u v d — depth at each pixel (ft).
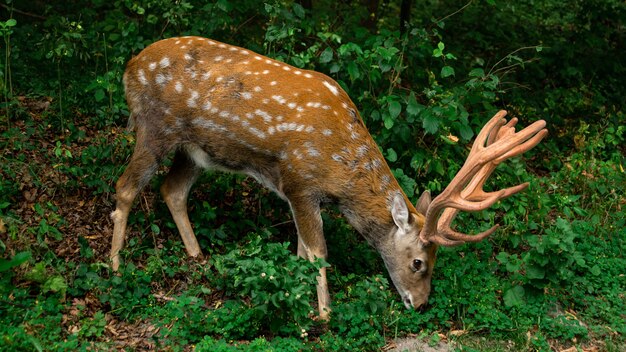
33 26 28.25
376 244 18.56
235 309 16.97
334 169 17.97
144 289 17.49
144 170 18.54
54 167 20.53
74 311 16.43
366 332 17.28
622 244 22.31
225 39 26.86
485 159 16.69
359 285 18.40
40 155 21.49
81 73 25.85
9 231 17.57
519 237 21.47
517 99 28.86
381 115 22.12
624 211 24.06
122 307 16.84
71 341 15.11
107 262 18.30
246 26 28.63
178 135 18.52
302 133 17.84
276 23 23.91
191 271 18.66
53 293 16.72
